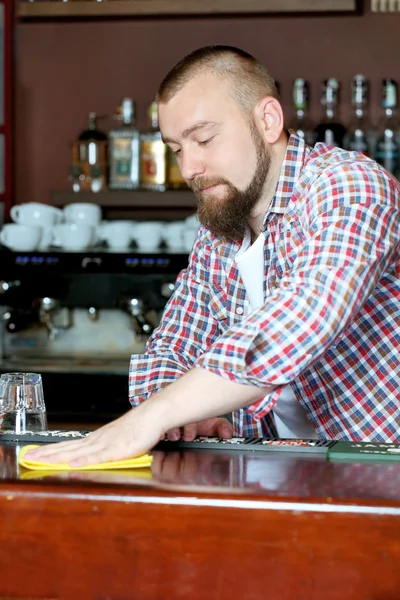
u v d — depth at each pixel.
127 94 4.15
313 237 1.71
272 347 1.56
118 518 1.35
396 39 4.00
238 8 3.90
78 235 3.77
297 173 1.96
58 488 1.36
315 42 4.04
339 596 1.31
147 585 1.35
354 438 1.98
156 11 3.94
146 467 1.54
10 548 1.37
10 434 1.84
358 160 1.89
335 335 1.59
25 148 4.21
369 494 1.34
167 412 1.56
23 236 3.77
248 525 1.32
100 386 3.67
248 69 1.90
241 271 2.06
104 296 3.77
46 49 4.18
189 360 2.21
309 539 1.31
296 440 1.81
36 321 3.88
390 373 1.96
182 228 3.79
